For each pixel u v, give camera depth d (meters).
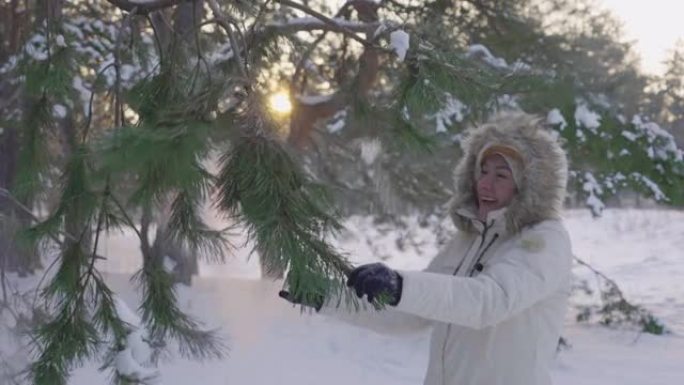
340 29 2.42
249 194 1.55
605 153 7.28
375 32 2.53
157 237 2.30
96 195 2.01
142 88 2.21
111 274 7.94
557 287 2.00
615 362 7.06
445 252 2.36
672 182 7.49
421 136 2.78
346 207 8.34
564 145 7.27
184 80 2.21
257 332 7.09
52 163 2.66
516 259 1.95
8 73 4.08
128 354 2.25
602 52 8.40
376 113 3.00
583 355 7.34
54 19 2.68
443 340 2.19
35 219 2.55
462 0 7.81
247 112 1.66
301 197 1.60
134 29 2.86
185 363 5.48
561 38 7.95
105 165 1.42
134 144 1.42
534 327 2.02
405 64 2.52
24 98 2.84
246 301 8.45
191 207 1.92
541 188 2.06
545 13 8.41
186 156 1.47
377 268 1.64
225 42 3.18
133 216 2.10
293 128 7.53
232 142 1.63
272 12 3.38
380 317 2.22
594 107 7.32
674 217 27.66
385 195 8.26
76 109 3.39
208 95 1.64
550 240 2.01
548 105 6.68
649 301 12.02
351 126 3.30
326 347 6.82
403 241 9.26
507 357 2.03
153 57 2.97
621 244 22.02
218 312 7.74
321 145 8.30
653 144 7.50
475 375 2.08
